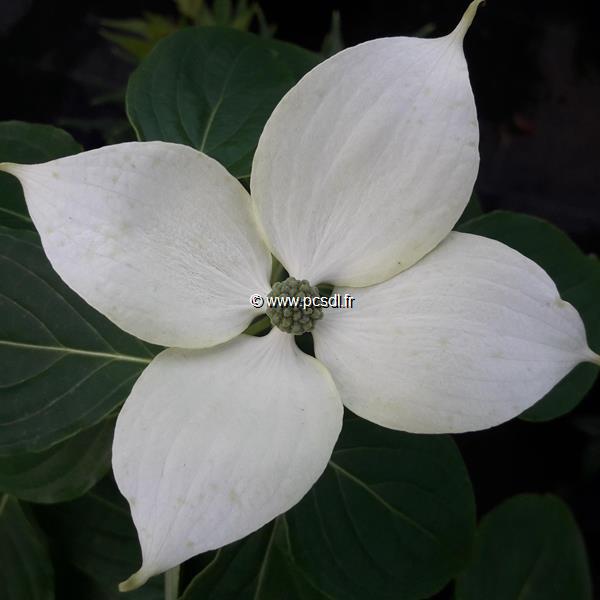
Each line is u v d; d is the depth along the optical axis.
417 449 0.15
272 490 0.10
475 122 0.10
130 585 0.09
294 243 0.12
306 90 0.10
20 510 0.15
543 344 0.10
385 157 0.11
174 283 0.11
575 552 0.18
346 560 0.14
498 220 0.15
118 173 0.10
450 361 0.10
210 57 0.15
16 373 0.13
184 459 0.10
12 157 0.15
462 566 0.14
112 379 0.13
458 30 0.10
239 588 0.14
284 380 0.11
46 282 0.13
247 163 0.14
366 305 0.11
